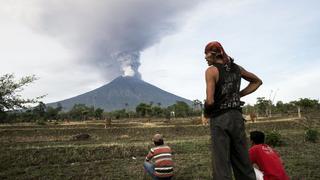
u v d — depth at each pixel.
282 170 7.14
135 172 16.52
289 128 53.78
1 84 14.25
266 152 7.30
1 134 50.41
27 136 49.47
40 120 77.00
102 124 68.06
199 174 14.80
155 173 10.33
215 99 4.05
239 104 4.11
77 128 56.25
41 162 22.22
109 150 25.75
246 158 4.05
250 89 4.43
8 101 14.28
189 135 49.72
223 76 4.04
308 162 16.55
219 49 4.16
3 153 23.84
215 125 4.01
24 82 14.58
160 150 10.40
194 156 22.16
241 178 4.07
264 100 86.94
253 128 53.34
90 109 116.69
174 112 103.81
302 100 82.62
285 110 91.94
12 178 16.30
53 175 16.41
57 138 46.75
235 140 4.03
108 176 15.65
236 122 4.02
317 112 80.19
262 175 7.20
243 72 4.36
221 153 3.93
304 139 32.50
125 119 101.12
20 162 21.89
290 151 22.61
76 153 24.44
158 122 75.00
